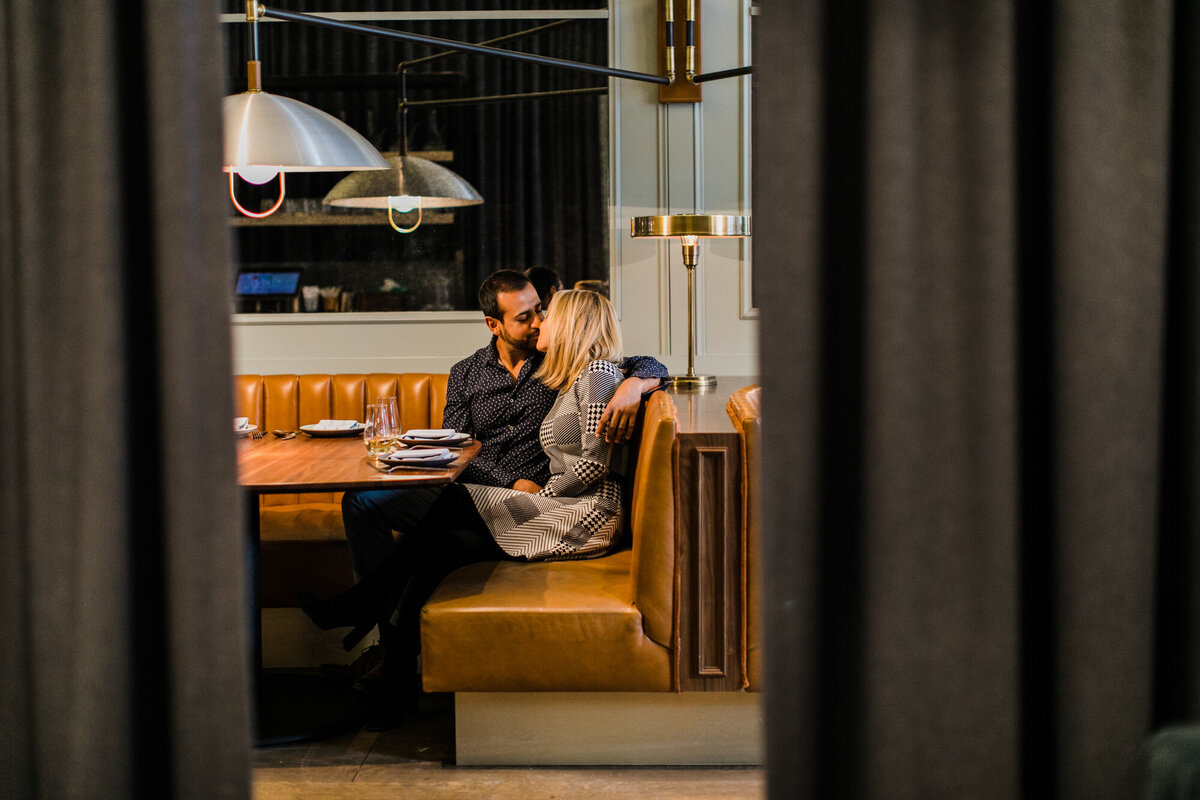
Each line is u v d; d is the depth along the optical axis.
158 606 1.51
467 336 4.29
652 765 2.75
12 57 1.42
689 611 2.62
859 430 1.47
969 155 1.45
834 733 1.48
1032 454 1.54
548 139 4.23
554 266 4.28
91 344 1.43
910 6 1.42
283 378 4.07
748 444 2.54
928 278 1.46
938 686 1.47
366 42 4.18
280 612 3.53
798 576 1.46
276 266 4.31
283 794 2.62
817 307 1.45
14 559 1.50
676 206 4.21
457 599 2.67
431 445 3.14
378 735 3.00
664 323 4.27
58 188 1.43
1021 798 1.52
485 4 4.18
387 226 4.27
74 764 1.46
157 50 1.40
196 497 1.43
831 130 1.47
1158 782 1.13
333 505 3.86
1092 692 1.47
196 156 1.42
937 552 1.47
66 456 1.45
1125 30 1.45
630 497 3.15
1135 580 1.47
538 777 2.70
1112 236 1.45
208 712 1.45
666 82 3.12
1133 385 1.46
